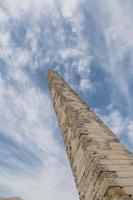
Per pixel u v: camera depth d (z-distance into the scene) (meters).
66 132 10.36
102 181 7.42
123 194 7.00
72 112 10.37
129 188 7.22
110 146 8.90
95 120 10.40
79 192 8.85
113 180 7.37
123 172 7.77
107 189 7.15
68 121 10.21
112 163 8.04
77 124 9.61
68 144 10.09
